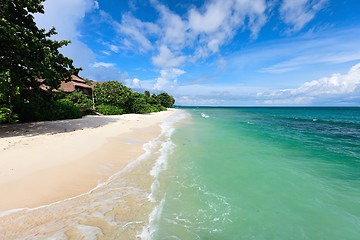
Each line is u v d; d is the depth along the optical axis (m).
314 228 3.40
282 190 4.91
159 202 3.96
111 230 2.87
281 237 3.14
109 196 4.01
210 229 3.21
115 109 25.80
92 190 4.24
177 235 2.97
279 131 16.98
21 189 3.83
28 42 8.56
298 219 3.66
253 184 5.25
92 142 8.25
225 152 8.75
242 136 13.53
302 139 12.75
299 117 42.00
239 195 4.57
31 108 12.64
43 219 2.98
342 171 6.41
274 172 6.22
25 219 2.93
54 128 10.64
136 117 23.61
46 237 2.55
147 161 6.75
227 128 18.31
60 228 2.79
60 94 11.38
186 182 5.17
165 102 75.25
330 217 3.74
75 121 14.51
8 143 6.73
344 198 4.54
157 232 2.97
